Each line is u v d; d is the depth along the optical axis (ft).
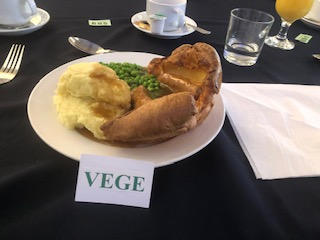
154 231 1.27
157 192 1.43
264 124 1.92
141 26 2.97
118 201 1.35
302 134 1.87
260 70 2.63
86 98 1.59
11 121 1.72
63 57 2.44
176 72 1.98
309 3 2.81
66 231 1.22
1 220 1.23
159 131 1.42
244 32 2.64
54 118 1.59
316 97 2.27
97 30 2.93
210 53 1.84
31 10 2.55
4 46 2.45
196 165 1.59
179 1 2.99
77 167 1.50
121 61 2.19
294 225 1.35
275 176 1.57
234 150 1.72
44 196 1.35
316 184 1.57
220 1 4.10
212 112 1.77
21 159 1.50
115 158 1.36
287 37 3.31
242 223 1.33
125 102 1.64
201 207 1.39
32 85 2.06
